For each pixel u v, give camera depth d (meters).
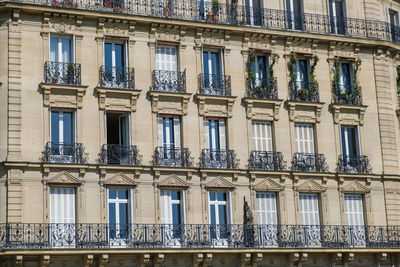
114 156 45.19
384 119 53.56
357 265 50.19
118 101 45.97
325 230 49.62
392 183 52.78
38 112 43.97
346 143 52.38
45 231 42.69
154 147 46.34
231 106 48.69
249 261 46.81
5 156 42.97
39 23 45.00
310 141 50.94
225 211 47.66
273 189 48.78
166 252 44.19
